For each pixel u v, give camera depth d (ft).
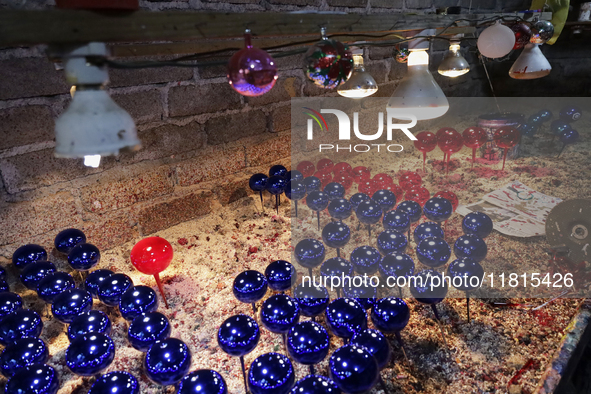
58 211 4.85
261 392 2.81
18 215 4.57
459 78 10.93
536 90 12.13
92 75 2.28
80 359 3.08
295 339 3.06
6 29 1.76
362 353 2.84
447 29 4.44
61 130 2.30
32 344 3.28
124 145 2.38
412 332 3.91
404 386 3.35
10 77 4.16
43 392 2.92
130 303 3.65
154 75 5.19
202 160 6.06
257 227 6.02
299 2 6.14
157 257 4.02
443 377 3.42
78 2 1.89
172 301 4.53
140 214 5.56
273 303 3.36
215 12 2.26
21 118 4.33
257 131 6.65
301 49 2.66
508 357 3.57
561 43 11.53
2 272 4.21
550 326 3.88
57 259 4.95
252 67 2.29
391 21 3.43
